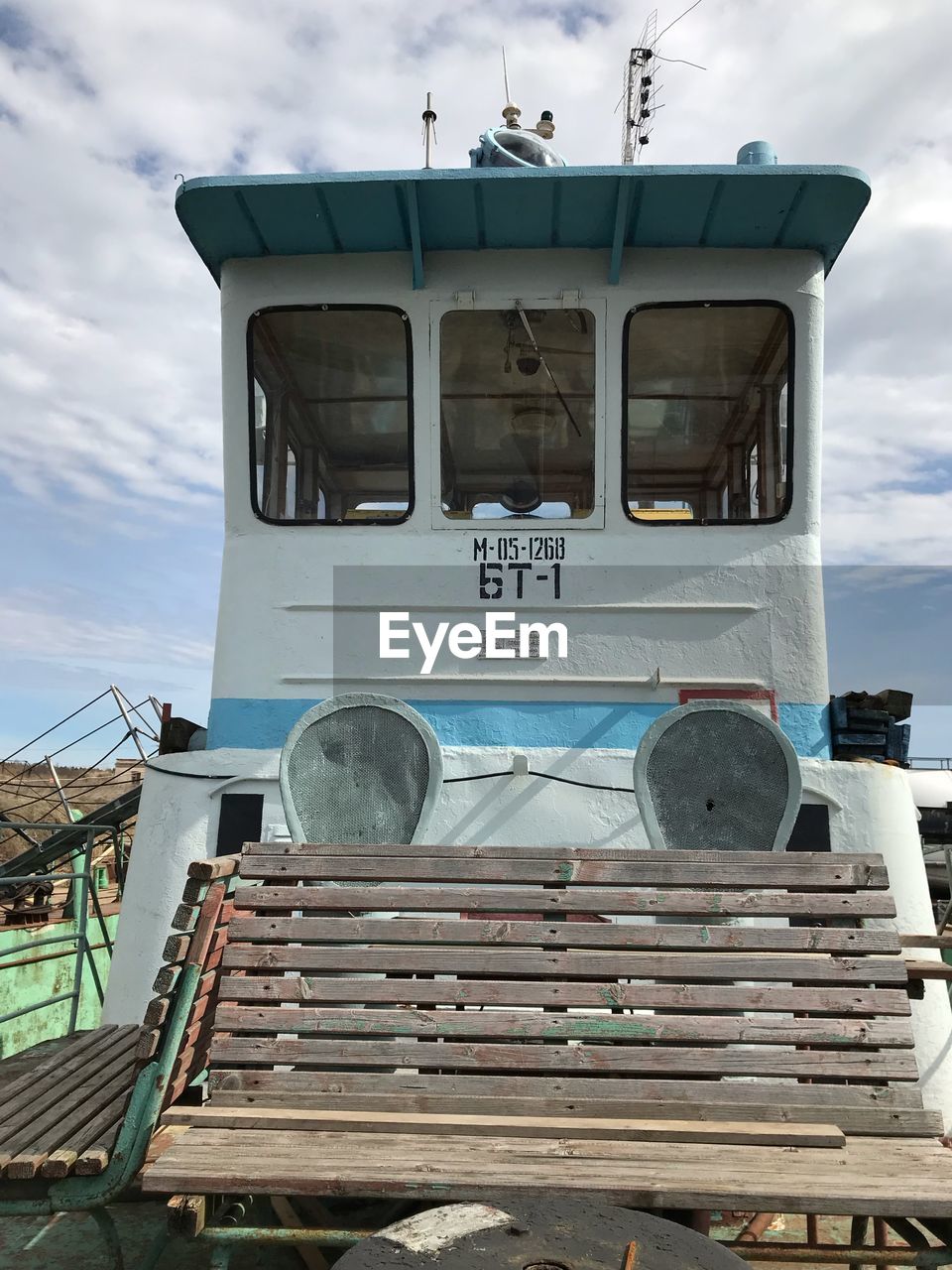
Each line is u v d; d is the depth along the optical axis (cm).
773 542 527
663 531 530
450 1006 342
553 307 541
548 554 529
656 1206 247
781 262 538
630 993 309
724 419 578
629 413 553
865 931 316
